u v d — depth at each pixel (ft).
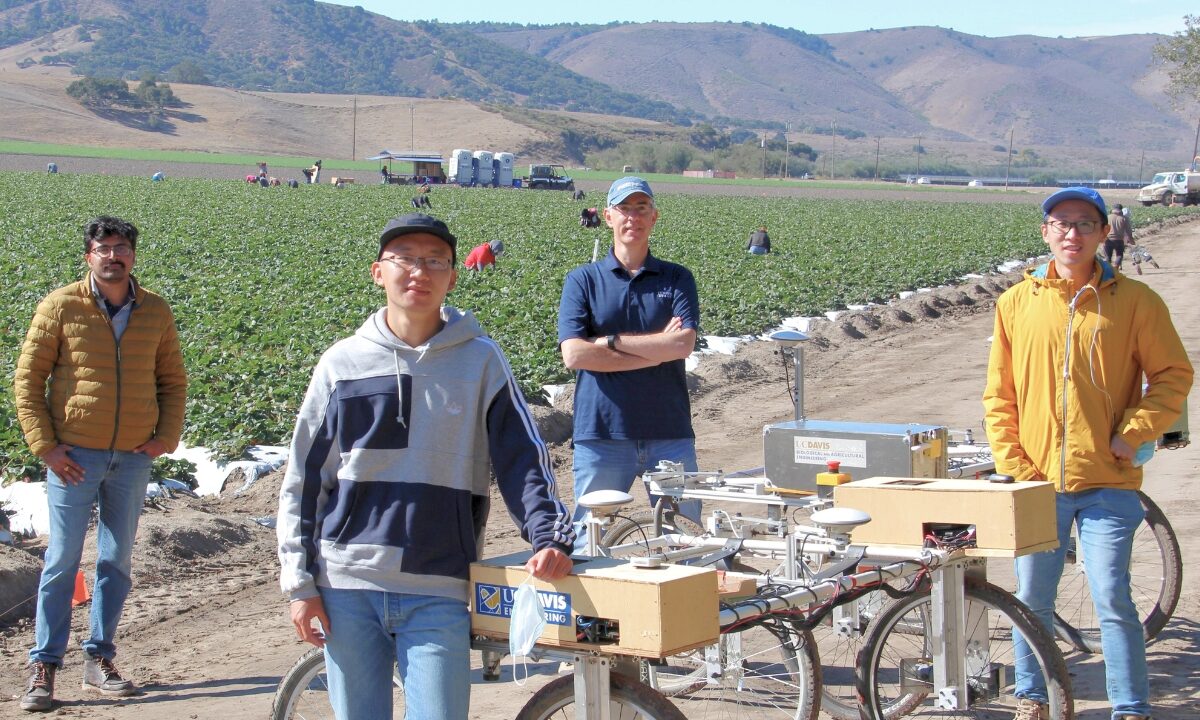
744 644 20.97
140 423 19.81
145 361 19.88
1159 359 16.88
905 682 16.90
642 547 17.81
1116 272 17.33
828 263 97.55
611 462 20.83
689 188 339.77
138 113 596.29
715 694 19.17
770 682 19.03
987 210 219.82
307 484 12.84
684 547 17.95
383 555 12.49
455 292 68.39
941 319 78.02
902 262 103.45
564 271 84.94
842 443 18.92
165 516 29.37
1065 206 16.96
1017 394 17.65
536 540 12.35
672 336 19.99
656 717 12.09
